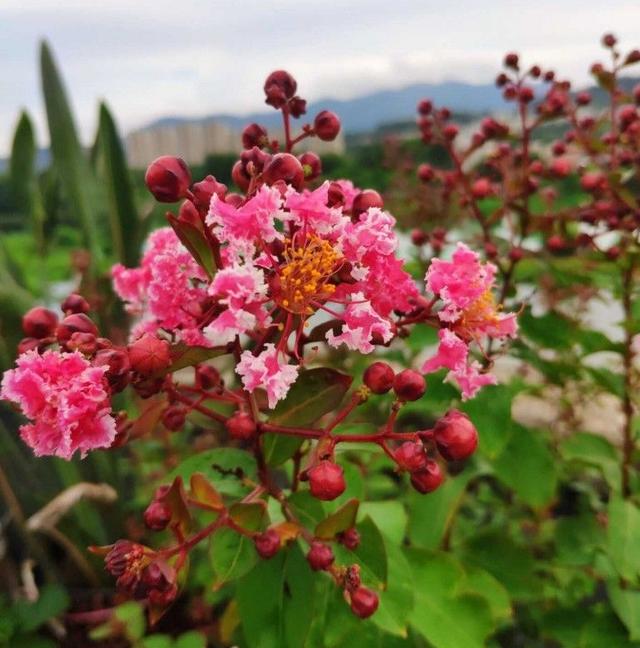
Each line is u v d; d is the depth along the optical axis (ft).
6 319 0.83
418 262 0.88
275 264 0.44
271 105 0.53
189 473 0.55
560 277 0.80
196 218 0.46
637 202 0.81
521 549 0.78
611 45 0.82
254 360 0.42
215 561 0.47
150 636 0.79
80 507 0.91
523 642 0.90
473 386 0.49
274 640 0.49
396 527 0.66
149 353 0.41
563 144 0.87
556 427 1.02
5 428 0.88
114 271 0.53
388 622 0.54
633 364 0.85
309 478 0.45
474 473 0.80
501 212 0.84
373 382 0.46
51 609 0.77
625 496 0.79
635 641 0.73
